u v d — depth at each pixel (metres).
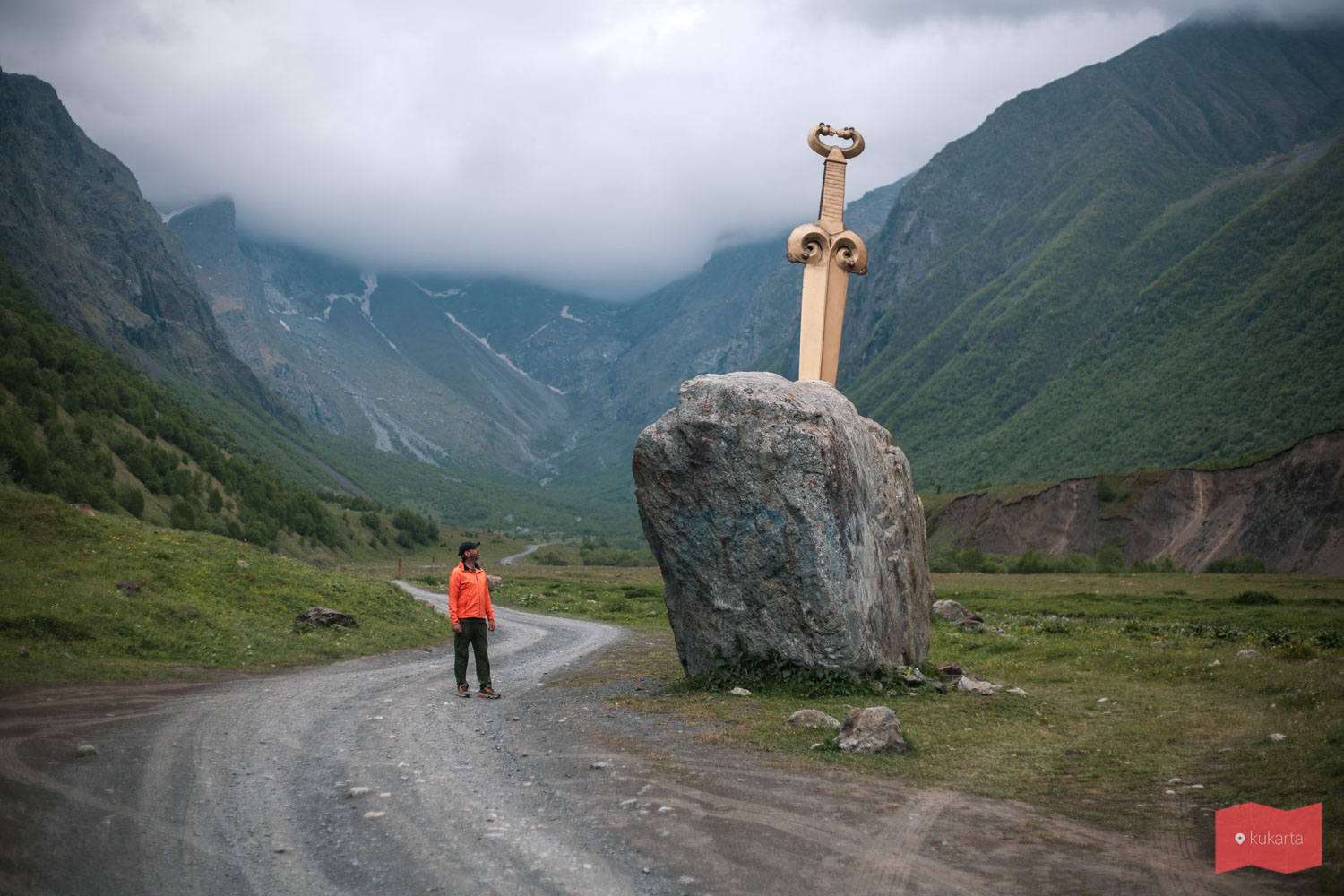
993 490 173.12
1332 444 118.69
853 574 15.38
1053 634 33.84
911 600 18.16
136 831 7.48
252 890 6.47
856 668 15.21
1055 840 7.60
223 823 7.88
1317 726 11.34
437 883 6.64
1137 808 8.51
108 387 172.75
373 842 7.51
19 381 140.00
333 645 23.45
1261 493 124.06
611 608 56.38
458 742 11.39
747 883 6.62
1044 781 9.62
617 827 7.89
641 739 11.55
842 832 7.76
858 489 16.25
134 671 16.59
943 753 10.99
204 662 18.88
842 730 11.25
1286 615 46.12
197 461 177.62
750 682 15.34
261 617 24.73
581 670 20.91
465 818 8.16
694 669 16.58
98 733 10.91
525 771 9.84
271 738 11.30
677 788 9.08
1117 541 139.12
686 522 16.25
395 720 12.87
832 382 20.62
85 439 136.12
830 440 15.39
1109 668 21.02
